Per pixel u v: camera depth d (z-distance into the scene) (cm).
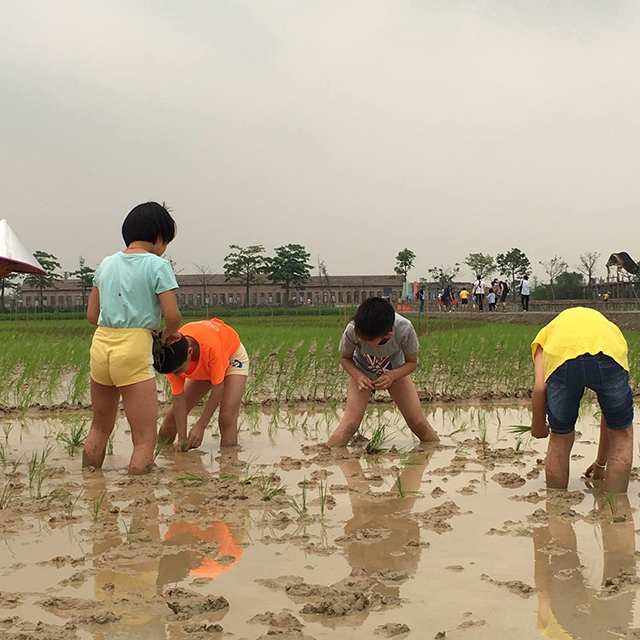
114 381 554
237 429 732
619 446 492
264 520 427
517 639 272
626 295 4578
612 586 319
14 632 278
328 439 676
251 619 290
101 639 274
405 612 296
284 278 8475
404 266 8869
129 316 549
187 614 293
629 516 435
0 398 956
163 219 580
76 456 621
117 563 354
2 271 550
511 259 8906
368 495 484
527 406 923
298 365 1130
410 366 669
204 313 6519
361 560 358
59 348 1389
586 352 483
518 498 477
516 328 2412
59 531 407
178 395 641
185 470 565
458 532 403
